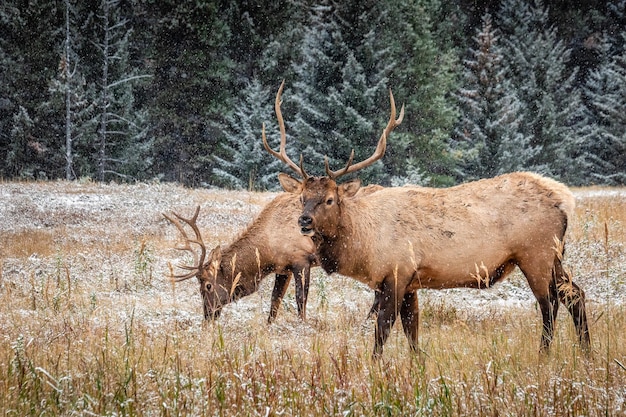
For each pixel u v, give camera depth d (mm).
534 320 32469
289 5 164500
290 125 138375
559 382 19047
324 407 17453
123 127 149375
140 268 46094
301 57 160250
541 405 17672
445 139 159625
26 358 21766
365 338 28609
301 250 37312
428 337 29312
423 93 148750
